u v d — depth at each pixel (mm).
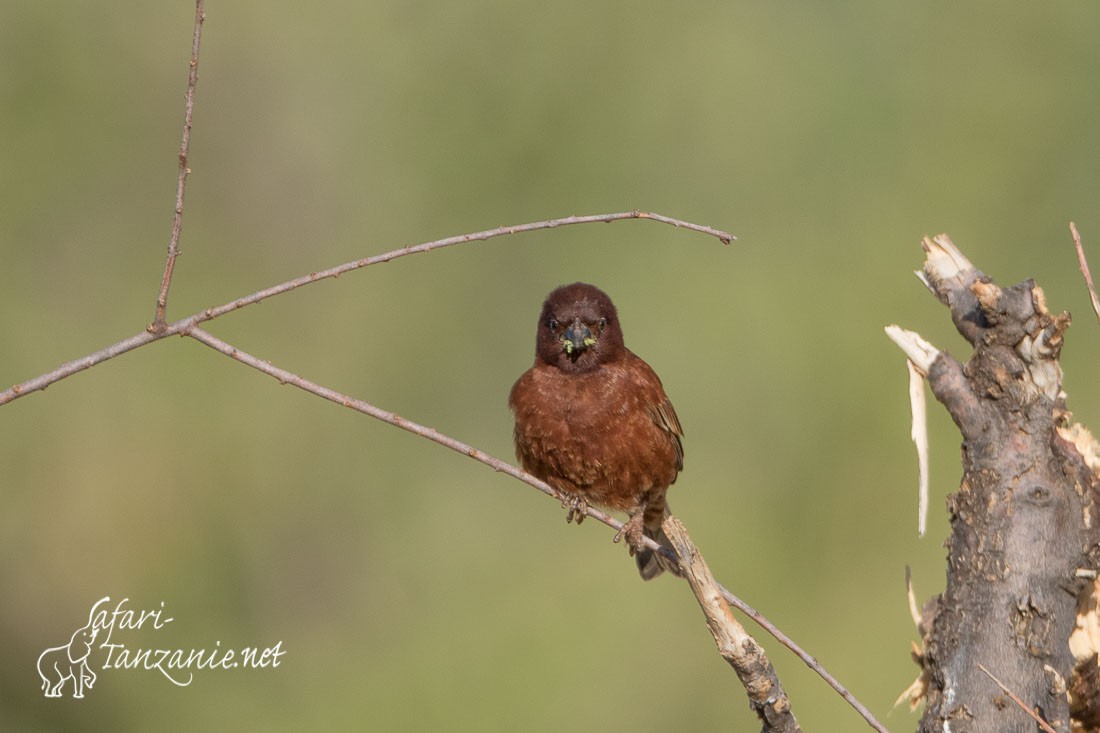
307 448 15914
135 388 15547
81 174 16328
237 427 15656
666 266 16562
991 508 5102
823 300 16031
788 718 5254
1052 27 17031
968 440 5234
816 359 15703
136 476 15156
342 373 16422
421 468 16203
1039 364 5133
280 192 16922
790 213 16641
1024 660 4949
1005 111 16984
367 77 17109
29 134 16203
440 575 15359
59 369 5426
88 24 16359
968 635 5039
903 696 5719
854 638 13820
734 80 16922
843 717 13172
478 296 16938
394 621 14945
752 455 15406
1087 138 16969
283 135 16953
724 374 15836
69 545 14891
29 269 16000
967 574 5105
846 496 14859
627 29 17062
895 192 16734
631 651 14008
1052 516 5039
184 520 15203
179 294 16250
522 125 16984
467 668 13977
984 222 16750
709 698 13680
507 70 17047
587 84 17000
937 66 17078
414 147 17062
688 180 16781
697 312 16203
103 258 16297
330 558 15438
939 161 16844
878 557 14438
